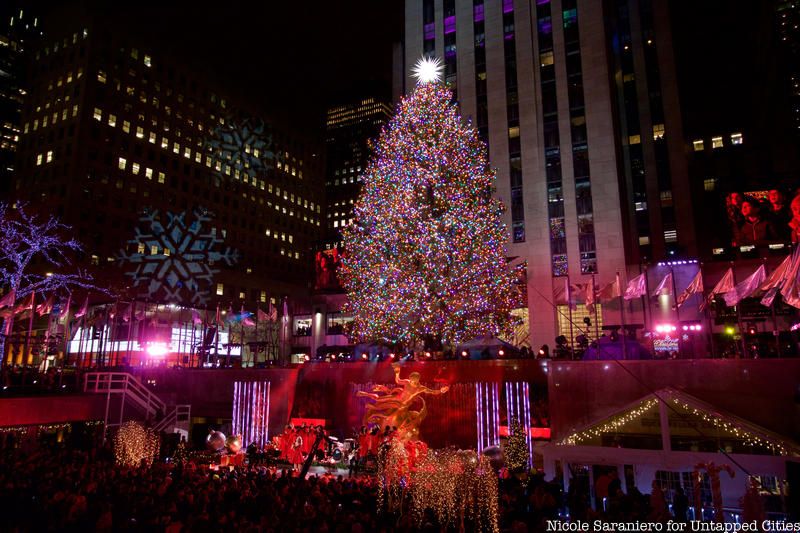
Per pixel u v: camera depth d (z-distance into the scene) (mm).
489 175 48281
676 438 20797
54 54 86125
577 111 52656
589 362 26875
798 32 60375
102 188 81188
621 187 54094
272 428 35438
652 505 16094
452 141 44094
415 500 17750
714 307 35750
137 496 15414
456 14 59906
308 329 60031
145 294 82312
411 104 45625
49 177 80062
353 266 45438
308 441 28062
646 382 25438
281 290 104938
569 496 16500
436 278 39875
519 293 47312
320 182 133250
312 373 35500
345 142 190375
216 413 37312
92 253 78000
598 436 22188
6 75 104500
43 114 84438
